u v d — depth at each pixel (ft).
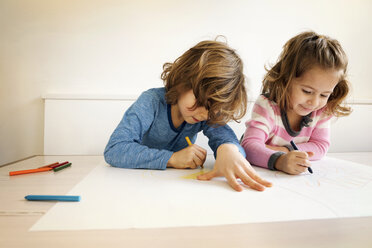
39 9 3.84
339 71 2.28
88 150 3.71
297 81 2.39
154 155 2.08
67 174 1.91
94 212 1.10
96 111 3.71
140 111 2.36
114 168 2.10
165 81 2.72
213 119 2.26
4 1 3.80
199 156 2.12
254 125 2.64
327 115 2.85
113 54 3.95
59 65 3.90
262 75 4.18
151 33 3.99
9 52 3.84
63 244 0.82
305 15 4.26
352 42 4.38
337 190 1.50
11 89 3.87
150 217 1.05
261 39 4.18
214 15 4.08
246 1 4.13
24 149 3.91
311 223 1.01
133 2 3.95
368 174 1.93
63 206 1.18
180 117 2.58
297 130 2.89
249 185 1.54
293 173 1.93
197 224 0.99
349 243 0.85
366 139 4.14
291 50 2.51
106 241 0.85
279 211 1.14
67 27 3.89
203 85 2.09
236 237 0.88
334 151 4.08
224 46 2.30
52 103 3.69
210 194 1.39
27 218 1.04
